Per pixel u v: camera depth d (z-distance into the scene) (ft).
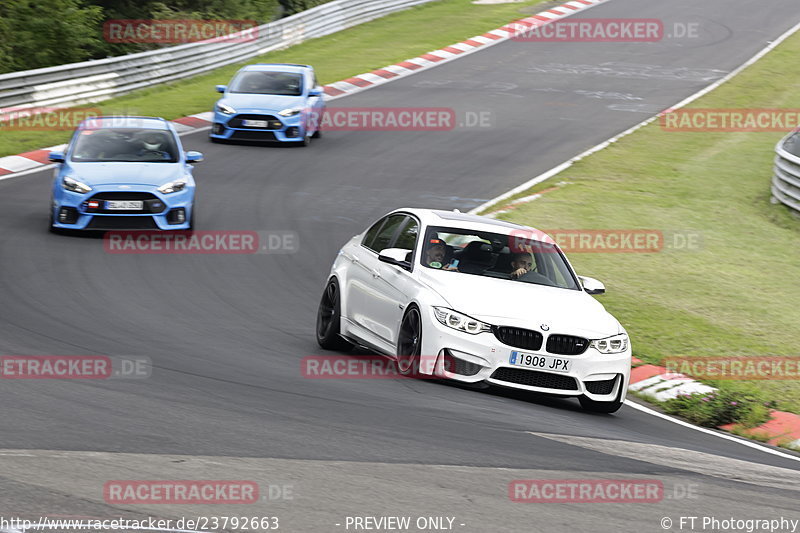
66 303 137.49
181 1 486.38
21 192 217.15
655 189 264.72
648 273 192.24
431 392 103.55
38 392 87.61
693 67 447.83
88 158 190.19
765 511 71.31
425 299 107.76
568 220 225.56
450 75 411.75
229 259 175.73
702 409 116.67
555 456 81.35
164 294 148.97
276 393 96.07
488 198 241.55
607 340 107.14
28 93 306.14
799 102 392.68
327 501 62.64
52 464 65.62
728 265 205.26
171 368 104.12
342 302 123.75
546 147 304.91
